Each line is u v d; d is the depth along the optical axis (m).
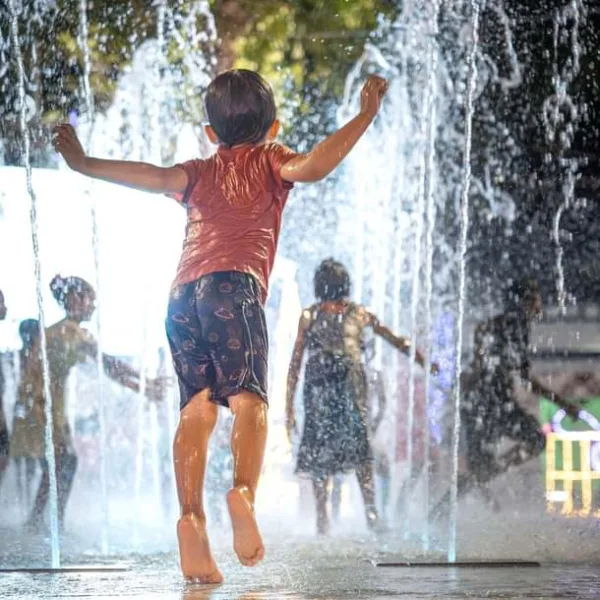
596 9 23.58
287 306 18.52
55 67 18.86
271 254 7.88
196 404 7.66
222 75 8.18
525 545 11.21
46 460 13.42
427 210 23.17
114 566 9.23
